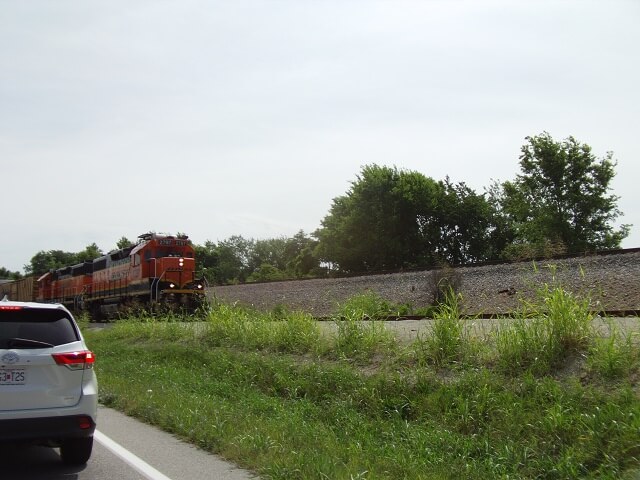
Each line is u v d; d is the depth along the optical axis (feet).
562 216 141.28
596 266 63.46
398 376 31.78
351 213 181.57
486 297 66.95
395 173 182.29
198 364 47.39
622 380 24.34
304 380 36.04
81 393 22.58
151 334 64.69
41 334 22.54
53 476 21.91
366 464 22.06
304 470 21.27
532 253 77.25
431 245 176.35
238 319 55.26
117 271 116.06
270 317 54.19
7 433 20.92
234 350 49.32
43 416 21.50
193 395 36.01
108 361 54.49
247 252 440.04
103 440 27.22
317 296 94.73
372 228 177.27
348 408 31.09
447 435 24.99
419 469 21.76
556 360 27.76
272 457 22.98
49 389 21.86
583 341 28.19
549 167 142.61
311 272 221.66
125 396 36.50
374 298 75.72
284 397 36.14
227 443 25.08
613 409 22.04
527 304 32.68
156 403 33.32
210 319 57.77
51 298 155.43
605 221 142.72
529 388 26.21
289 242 354.33
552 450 22.24
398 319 57.82
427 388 30.01
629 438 20.36
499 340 30.71
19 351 21.62
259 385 38.68
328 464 21.57
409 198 172.55
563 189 143.13
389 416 29.12
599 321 32.42
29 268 368.48
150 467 22.74
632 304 52.31
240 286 123.85
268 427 27.37
